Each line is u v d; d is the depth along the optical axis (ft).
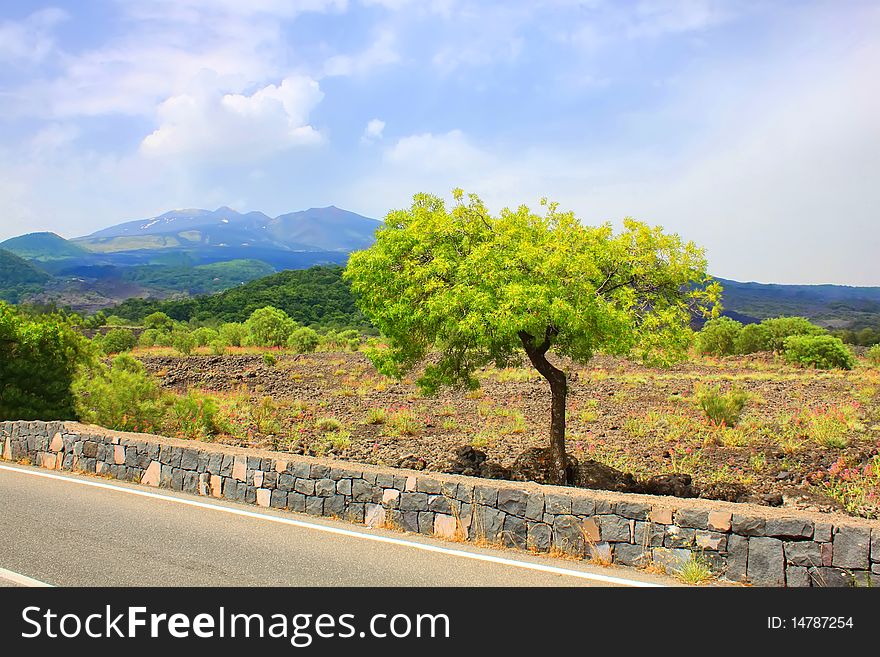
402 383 84.64
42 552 20.57
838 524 17.29
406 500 23.57
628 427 53.93
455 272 33.37
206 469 28.99
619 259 34.47
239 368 105.50
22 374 51.11
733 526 18.30
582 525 20.36
